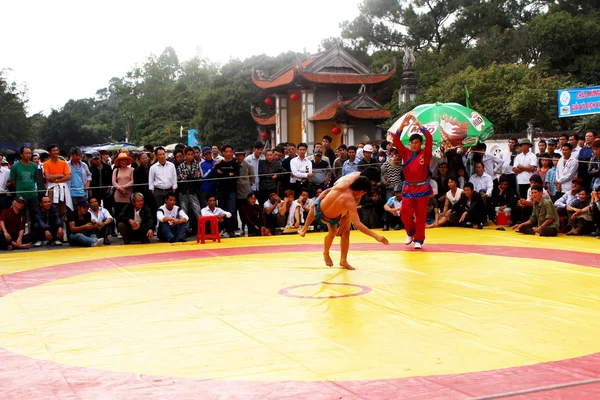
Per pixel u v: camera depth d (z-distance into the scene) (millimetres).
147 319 6000
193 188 13734
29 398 3938
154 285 7801
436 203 14500
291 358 4629
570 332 5238
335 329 5430
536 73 28484
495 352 4691
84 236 12438
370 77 36875
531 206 12992
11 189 12922
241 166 13977
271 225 14172
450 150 14500
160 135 58844
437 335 5191
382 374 4219
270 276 8266
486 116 27609
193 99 62719
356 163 14633
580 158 13062
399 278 7855
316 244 11859
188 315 6113
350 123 35219
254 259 9953
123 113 78000
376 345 4922
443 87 29875
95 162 14305
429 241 11781
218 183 13781
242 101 47906
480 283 7445
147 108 71125
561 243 11164
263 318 5902
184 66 75062
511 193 13836
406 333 5266
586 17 39281
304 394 3859
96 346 5117
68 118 78500
